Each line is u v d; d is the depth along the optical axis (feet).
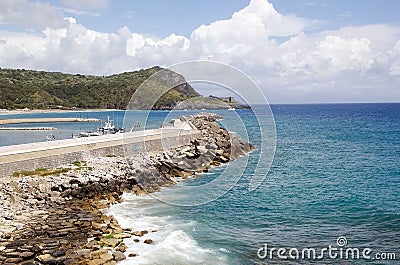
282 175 119.96
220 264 51.34
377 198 92.99
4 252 51.13
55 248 52.85
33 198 76.79
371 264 53.21
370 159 158.20
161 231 61.46
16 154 88.84
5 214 65.98
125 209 72.74
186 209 72.33
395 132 279.69
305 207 82.23
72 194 81.82
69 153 100.58
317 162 148.15
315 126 334.24
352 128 313.73
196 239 59.00
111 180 86.07
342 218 75.05
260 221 70.13
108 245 54.54
